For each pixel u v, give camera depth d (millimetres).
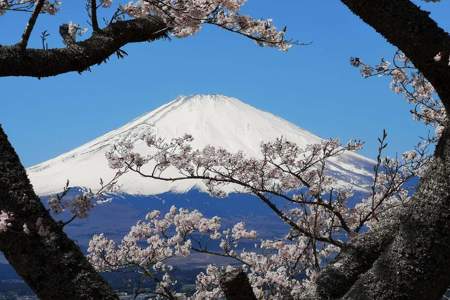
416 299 2717
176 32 5258
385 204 8570
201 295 8828
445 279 2717
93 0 4328
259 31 5945
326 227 9109
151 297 6902
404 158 8445
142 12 5527
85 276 2762
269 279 7734
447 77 2881
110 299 2758
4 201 2820
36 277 2754
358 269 3250
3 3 5016
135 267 7492
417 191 2801
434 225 2697
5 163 2895
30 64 3723
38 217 2824
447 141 2785
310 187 8422
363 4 2957
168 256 8625
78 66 4070
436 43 2859
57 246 2791
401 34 2916
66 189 4219
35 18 3629
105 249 8539
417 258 2713
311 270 8125
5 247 2787
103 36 4328
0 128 2992
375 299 2779
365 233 3367
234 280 2742
